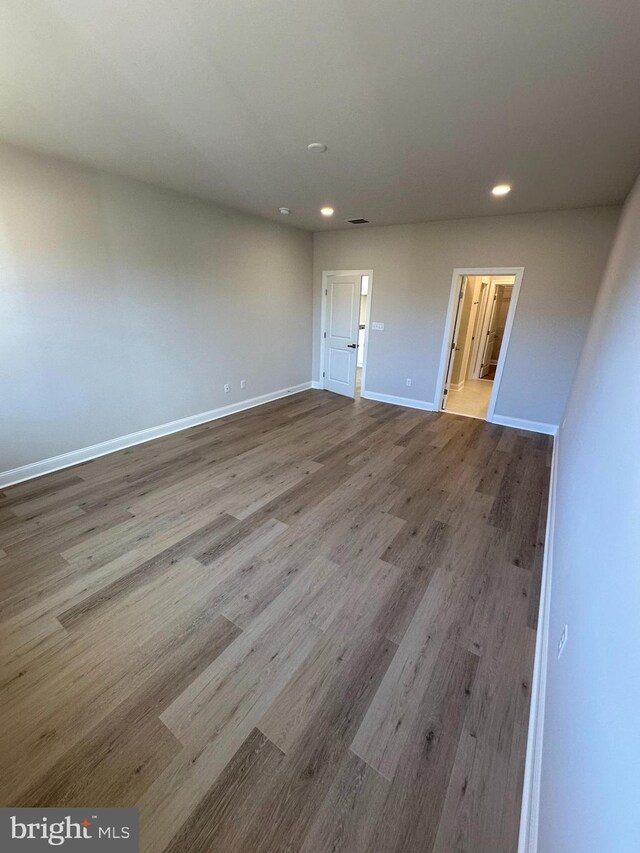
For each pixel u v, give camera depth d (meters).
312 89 1.91
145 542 2.41
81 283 3.25
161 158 2.88
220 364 4.84
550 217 4.11
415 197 3.71
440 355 5.24
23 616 1.84
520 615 1.92
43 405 3.20
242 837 1.12
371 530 2.59
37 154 2.81
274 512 2.78
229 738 1.36
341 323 6.07
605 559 0.97
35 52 1.65
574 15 1.38
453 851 1.10
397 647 1.73
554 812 0.91
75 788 1.22
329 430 4.60
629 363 1.26
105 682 1.54
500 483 3.29
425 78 1.79
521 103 1.98
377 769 1.28
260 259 5.05
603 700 0.74
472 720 1.44
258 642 1.74
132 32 1.53
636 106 1.95
